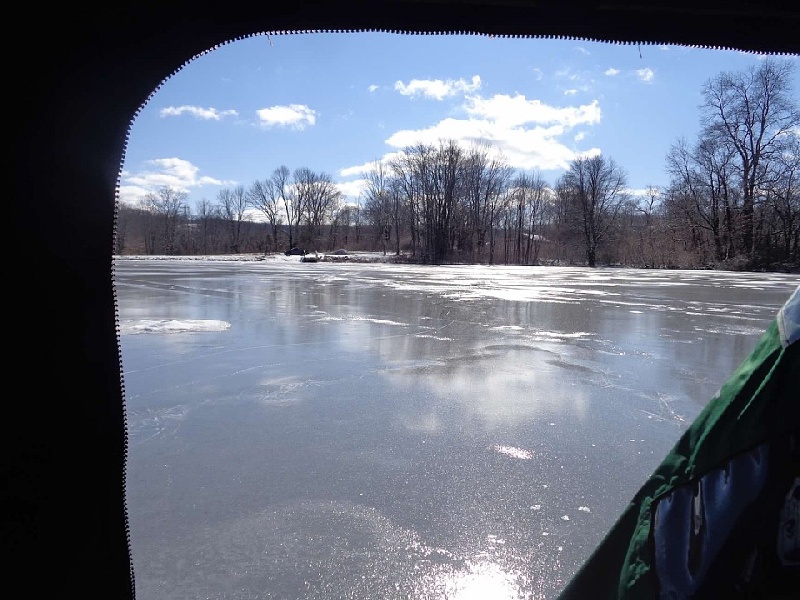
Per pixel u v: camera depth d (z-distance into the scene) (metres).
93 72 1.38
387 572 3.01
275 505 3.78
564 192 71.56
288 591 2.85
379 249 86.19
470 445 4.90
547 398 6.37
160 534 3.41
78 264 1.40
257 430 5.29
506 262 68.25
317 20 1.49
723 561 1.23
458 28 1.52
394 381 7.09
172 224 90.25
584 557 3.17
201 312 13.60
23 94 1.33
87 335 1.41
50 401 1.36
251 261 59.72
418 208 72.44
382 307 14.81
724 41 1.52
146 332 10.66
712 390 6.70
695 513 1.30
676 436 5.16
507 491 4.01
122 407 1.49
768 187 48.41
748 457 1.21
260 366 7.89
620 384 6.96
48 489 1.36
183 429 5.32
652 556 1.36
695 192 55.34
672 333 10.78
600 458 4.62
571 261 68.94
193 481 4.17
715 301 16.97
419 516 3.63
